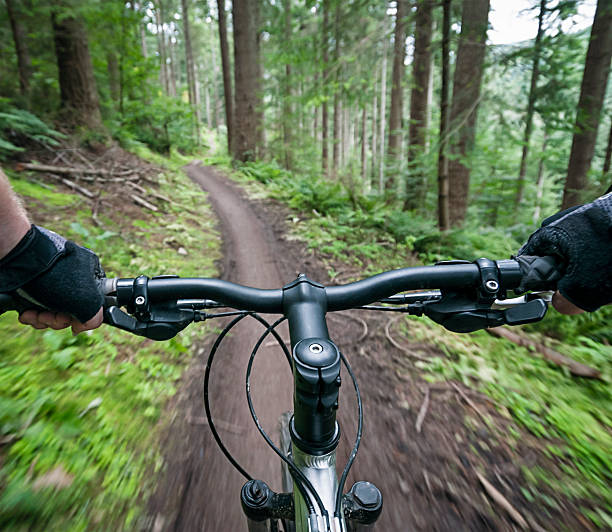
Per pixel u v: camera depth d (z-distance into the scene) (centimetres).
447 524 224
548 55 703
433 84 1805
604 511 225
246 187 1415
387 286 108
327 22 952
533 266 99
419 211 1064
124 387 317
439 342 425
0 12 1199
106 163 1024
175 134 2336
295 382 90
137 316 106
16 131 861
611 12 668
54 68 1338
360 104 1059
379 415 320
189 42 3697
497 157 1066
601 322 422
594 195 658
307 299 108
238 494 242
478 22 680
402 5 707
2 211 80
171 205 957
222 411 320
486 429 296
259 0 1884
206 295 108
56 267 85
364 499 130
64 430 253
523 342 412
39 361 313
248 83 1902
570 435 283
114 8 1284
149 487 238
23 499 204
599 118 769
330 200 1080
